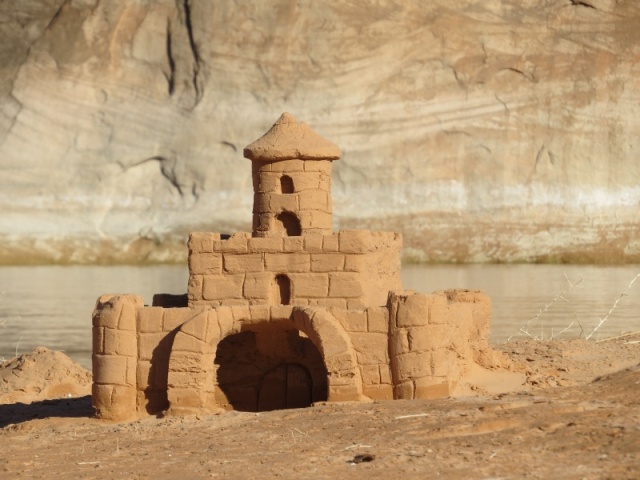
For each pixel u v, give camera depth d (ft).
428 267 159.43
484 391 52.54
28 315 110.52
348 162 173.68
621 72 176.35
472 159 174.50
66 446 46.03
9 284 139.13
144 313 52.11
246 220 174.09
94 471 40.93
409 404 46.70
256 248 52.65
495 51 176.45
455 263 167.73
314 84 176.35
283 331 53.67
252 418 47.78
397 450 39.24
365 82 176.14
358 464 38.17
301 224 55.01
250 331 54.03
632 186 173.88
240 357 54.70
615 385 46.98
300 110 175.73
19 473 41.55
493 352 57.21
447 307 51.08
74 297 124.77
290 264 52.49
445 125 175.01
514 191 173.17
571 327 92.02
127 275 151.43
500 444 38.63
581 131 175.42
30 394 66.03
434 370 50.26
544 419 41.09
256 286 52.49
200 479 38.32
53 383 66.74
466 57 176.65
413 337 50.16
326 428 43.70
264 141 55.72
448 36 176.86
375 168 173.58
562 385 53.78
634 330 88.69
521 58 176.65
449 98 176.04
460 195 173.06
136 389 51.98
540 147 175.11
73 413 56.29
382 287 54.70
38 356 69.51
